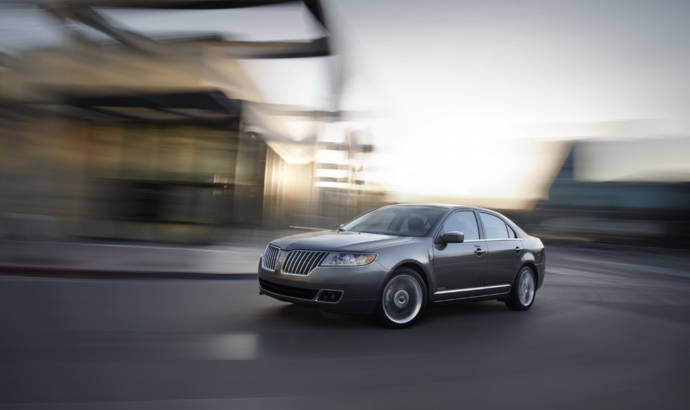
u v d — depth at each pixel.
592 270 14.68
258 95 13.45
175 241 13.43
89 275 7.98
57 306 5.68
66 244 11.59
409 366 4.09
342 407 3.15
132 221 13.05
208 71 12.27
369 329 5.29
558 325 6.19
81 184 12.61
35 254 9.55
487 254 6.41
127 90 11.91
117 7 10.35
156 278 8.28
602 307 7.86
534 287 7.33
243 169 14.20
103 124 12.60
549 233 27.53
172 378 3.50
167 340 4.48
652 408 3.45
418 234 5.95
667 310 8.00
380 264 5.22
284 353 4.25
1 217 11.79
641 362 4.64
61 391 3.13
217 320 5.36
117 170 12.90
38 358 3.78
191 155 13.46
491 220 6.88
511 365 4.30
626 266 16.94
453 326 5.73
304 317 5.69
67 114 12.09
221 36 11.61
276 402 3.16
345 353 4.35
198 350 4.21
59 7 10.30
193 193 13.58
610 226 26.44
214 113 13.01
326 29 10.97
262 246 14.24
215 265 9.76
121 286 7.24
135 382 3.38
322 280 5.04
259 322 5.36
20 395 3.03
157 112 12.88
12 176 11.84
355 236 5.74
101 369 3.61
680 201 25.11
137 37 11.54
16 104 11.56
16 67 11.15
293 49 11.63
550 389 3.72
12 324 4.76
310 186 15.75
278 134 15.16
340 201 15.66
